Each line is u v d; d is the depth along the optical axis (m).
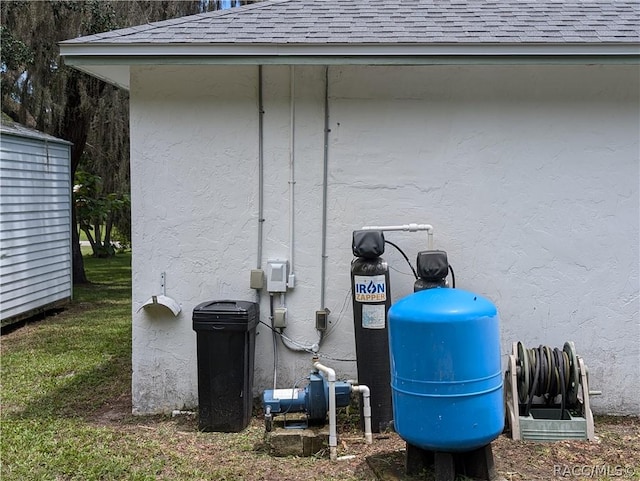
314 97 4.86
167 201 4.91
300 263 4.95
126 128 13.43
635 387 4.88
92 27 11.39
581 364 4.39
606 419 4.79
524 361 4.39
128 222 19.62
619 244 4.84
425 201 4.88
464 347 3.36
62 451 4.19
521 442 4.27
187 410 4.99
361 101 4.85
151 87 4.85
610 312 4.86
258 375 5.00
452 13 5.20
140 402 5.01
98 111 12.50
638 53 4.40
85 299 11.69
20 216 9.17
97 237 20.39
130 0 11.90
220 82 4.85
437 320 3.35
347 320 4.95
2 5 10.88
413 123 4.85
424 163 4.86
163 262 4.93
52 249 10.36
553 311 4.88
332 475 3.79
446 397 3.37
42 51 11.41
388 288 4.52
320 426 4.34
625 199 4.82
